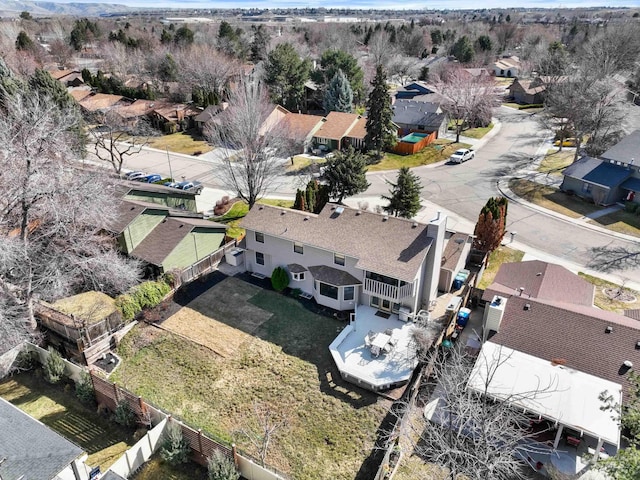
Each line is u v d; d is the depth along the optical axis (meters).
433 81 93.12
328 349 23.81
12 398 21.27
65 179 25.52
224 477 16.17
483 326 23.83
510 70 116.94
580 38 129.50
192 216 34.88
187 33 111.81
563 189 44.34
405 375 21.34
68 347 23.84
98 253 26.41
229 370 22.70
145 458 17.88
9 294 23.22
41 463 13.80
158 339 24.80
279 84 75.75
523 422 17.22
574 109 52.09
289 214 29.22
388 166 54.12
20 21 152.00
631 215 39.53
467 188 46.56
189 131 69.81
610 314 22.27
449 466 14.99
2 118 26.92
